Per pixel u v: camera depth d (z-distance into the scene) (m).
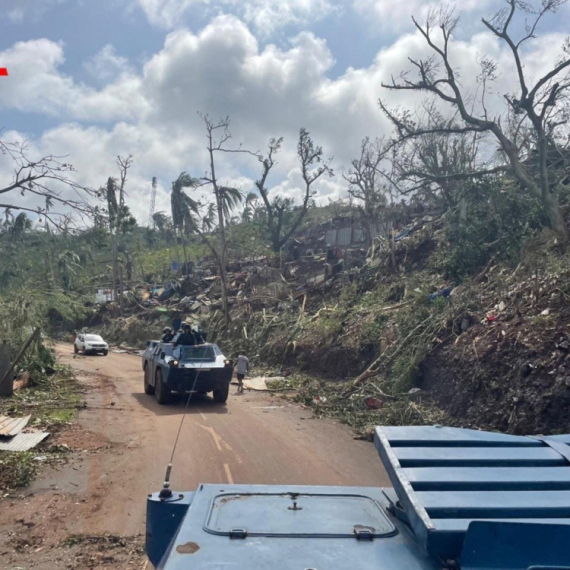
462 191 22.16
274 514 3.06
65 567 5.97
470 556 2.39
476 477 2.90
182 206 48.75
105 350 36.88
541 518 2.60
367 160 35.53
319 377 21.62
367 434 12.33
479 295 17.88
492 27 18.88
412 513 2.65
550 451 3.22
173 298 47.38
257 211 59.97
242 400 17.81
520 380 12.37
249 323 30.86
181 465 9.88
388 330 20.19
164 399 16.75
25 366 20.14
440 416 13.66
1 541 6.63
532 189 18.92
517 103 19.22
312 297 29.97
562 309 13.88
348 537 2.80
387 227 34.44
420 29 20.30
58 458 10.25
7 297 21.78
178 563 2.50
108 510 7.65
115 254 52.00
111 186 40.09
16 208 11.54
